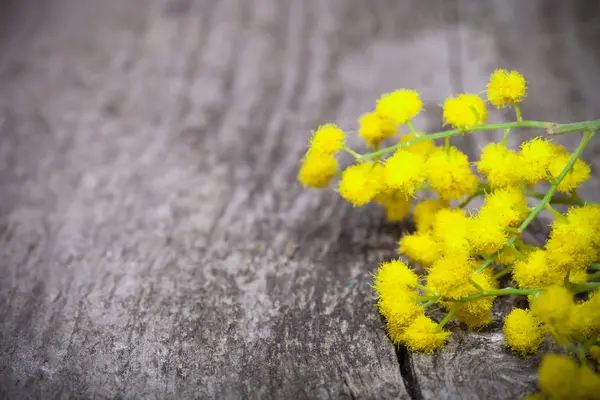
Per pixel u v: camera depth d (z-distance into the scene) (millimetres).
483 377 413
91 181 516
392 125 448
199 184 512
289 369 422
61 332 439
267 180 513
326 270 460
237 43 630
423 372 415
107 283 459
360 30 638
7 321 444
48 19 690
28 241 481
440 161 427
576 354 413
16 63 613
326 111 557
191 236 481
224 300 448
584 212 414
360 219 486
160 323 440
